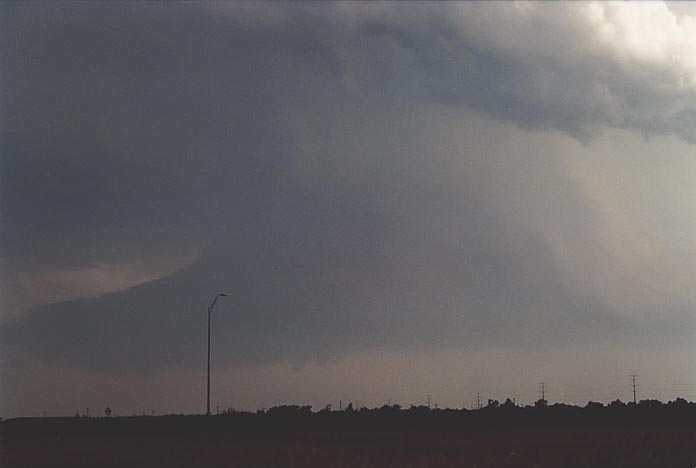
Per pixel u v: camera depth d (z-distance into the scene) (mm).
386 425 109250
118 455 54719
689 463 48406
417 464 47812
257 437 83188
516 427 105250
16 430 99188
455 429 102938
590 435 77812
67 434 94375
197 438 82438
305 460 50250
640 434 78500
